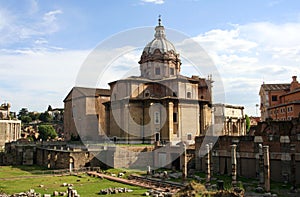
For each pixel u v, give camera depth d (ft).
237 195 99.50
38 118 643.45
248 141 168.04
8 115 416.87
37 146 271.28
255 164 163.22
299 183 142.41
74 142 290.56
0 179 178.29
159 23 310.86
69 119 356.59
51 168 229.86
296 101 240.94
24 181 170.40
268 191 128.36
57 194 131.03
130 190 139.64
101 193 133.49
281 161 151.02
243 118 330.75
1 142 361.71
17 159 265.13
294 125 146.92
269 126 158.71
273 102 302.04
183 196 104.68
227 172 180.65
